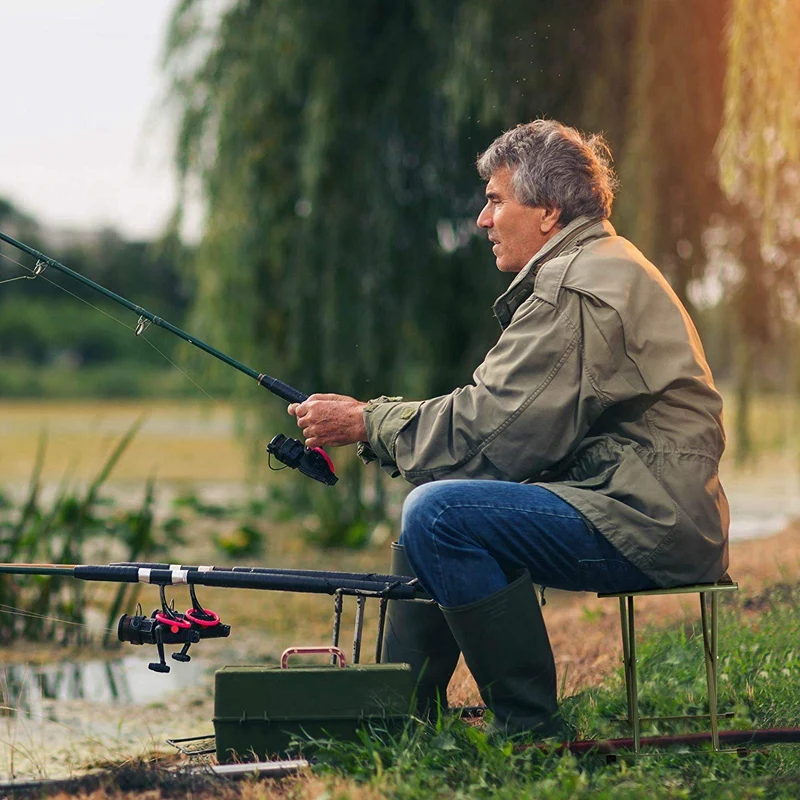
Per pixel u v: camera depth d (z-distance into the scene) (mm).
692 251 11562
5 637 9570
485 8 11125
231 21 13562
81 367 76812
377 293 13211
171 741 5352
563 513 4512
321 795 4086
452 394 4699
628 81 11383
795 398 13336
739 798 4180
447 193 13211
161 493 21141
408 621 5148
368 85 12844
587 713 5590
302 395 5254
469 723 5215
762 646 6465
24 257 37531
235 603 10812
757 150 9406
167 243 14156
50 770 5680
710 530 4551
